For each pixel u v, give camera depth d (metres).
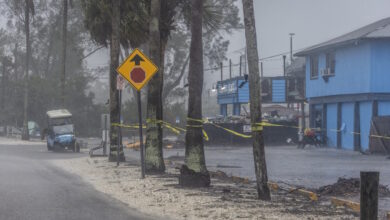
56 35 73.12
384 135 34.38
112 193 16.94
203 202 14.59
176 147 46.06
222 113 62.28
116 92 28.84
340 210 13.27
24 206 13.95
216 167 25.98
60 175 22.69
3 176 21.64
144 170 20.84
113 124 29.09
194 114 17.94
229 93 58.78
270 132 48.12
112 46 28.17
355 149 38.88
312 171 23.80
